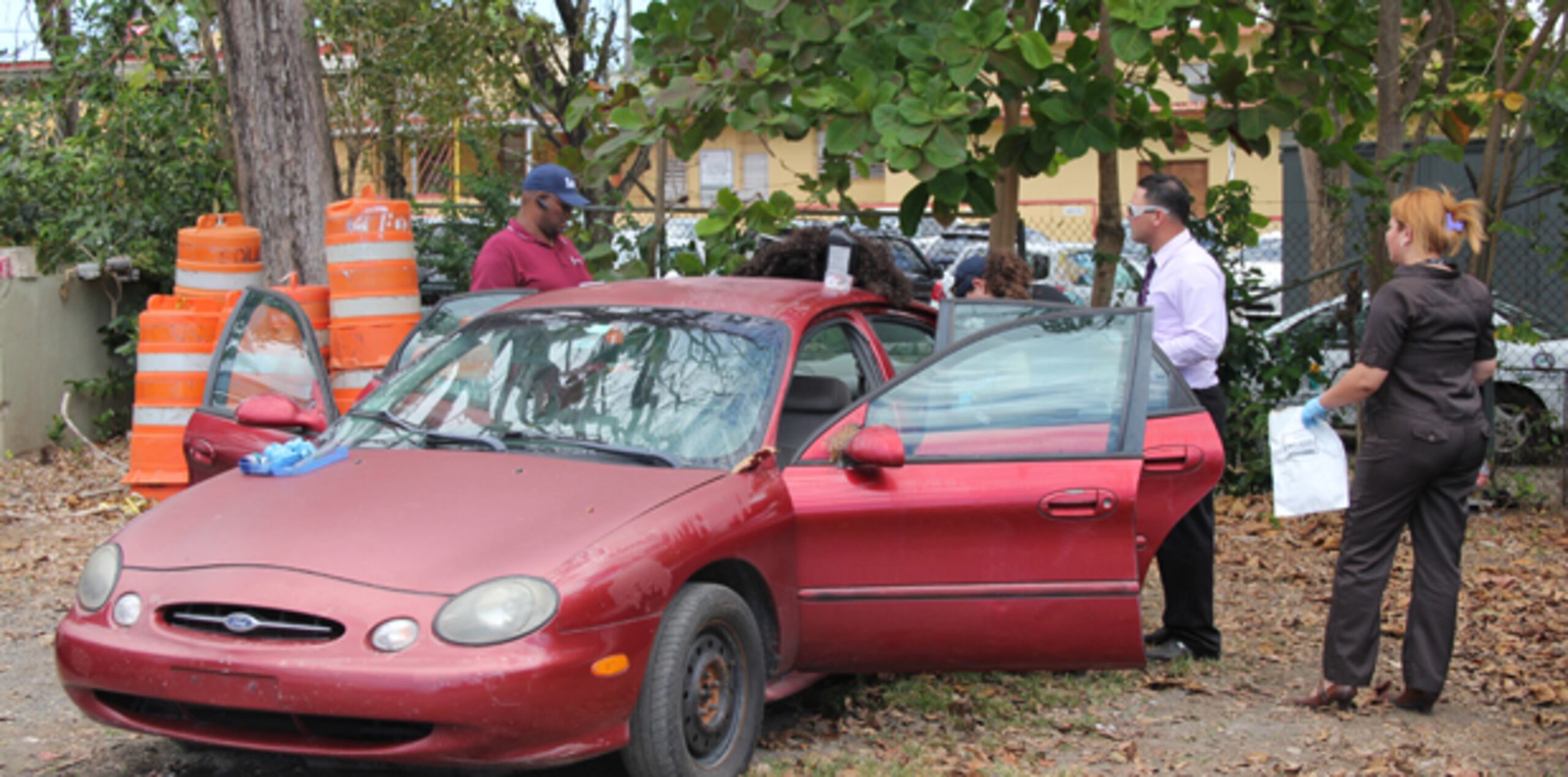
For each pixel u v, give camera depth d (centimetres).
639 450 424
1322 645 614
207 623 356
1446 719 502
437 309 610
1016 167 718
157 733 363
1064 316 462
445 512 380
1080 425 445
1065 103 672
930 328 589
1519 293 1146
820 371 503
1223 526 891
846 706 500
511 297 616
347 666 336
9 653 568
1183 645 580
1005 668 443
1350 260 1230
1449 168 1312
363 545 365
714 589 392
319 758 354
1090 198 2741
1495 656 591
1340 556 509
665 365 461
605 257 922
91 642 362
